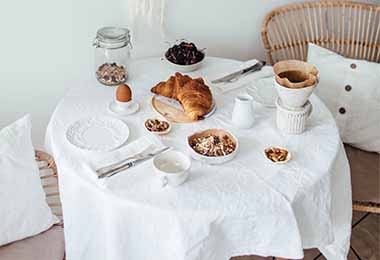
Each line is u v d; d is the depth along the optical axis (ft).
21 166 5.28
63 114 5.61
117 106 5.70
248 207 4.49
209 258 4.55
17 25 6.64
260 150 5.12
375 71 6.83
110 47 6.03
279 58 7.74
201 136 5.22
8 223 5.14
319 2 7.55
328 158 5.05
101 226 4.79
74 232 4.99
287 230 4.62
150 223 4.50
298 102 5.16
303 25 7.73
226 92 6.06
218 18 7.39
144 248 4.66
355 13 7.54
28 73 7.05
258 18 7.62
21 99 7.23
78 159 4.94
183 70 6.43
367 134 6.85
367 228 7.68
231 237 4.61
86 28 6.88
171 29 7.23
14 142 5.33
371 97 6.82
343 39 7.75
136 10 6.86
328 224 4.99
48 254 5.14
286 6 7.52
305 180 4.76
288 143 5.24
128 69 6.42
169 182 4.59
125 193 4.56
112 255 4.73
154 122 5.45
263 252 4.74
